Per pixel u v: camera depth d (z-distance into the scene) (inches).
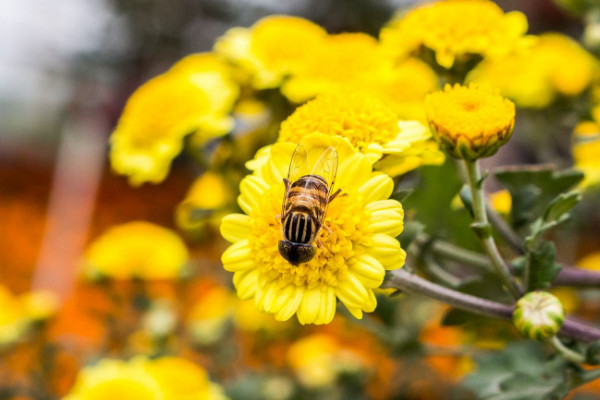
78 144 34.1
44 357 11.4
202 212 8.4
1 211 35.4
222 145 8.4
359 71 8.0
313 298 5.9
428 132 6.4
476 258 7.6
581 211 11.6
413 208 7.6
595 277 6.8
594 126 8.7
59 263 27.7
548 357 6.8
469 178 6.2
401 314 9.5
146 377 8.4
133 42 38.1
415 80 8.2
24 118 43.0
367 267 5.9
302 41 8.5
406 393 11.1
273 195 6.1
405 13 8.1
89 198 32.9
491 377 6.9
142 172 8.5
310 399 11.6
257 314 11.6
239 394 10.9
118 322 11.5
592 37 8.8
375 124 6.3
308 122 6.3
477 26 7.3
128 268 11.2
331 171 6.1
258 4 38.5
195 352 12.0
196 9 39.2
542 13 22.3
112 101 35.4
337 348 13.2
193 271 11.8
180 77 8.8
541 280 6.2
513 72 9.2
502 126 6.1
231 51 8.6
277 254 6.0
